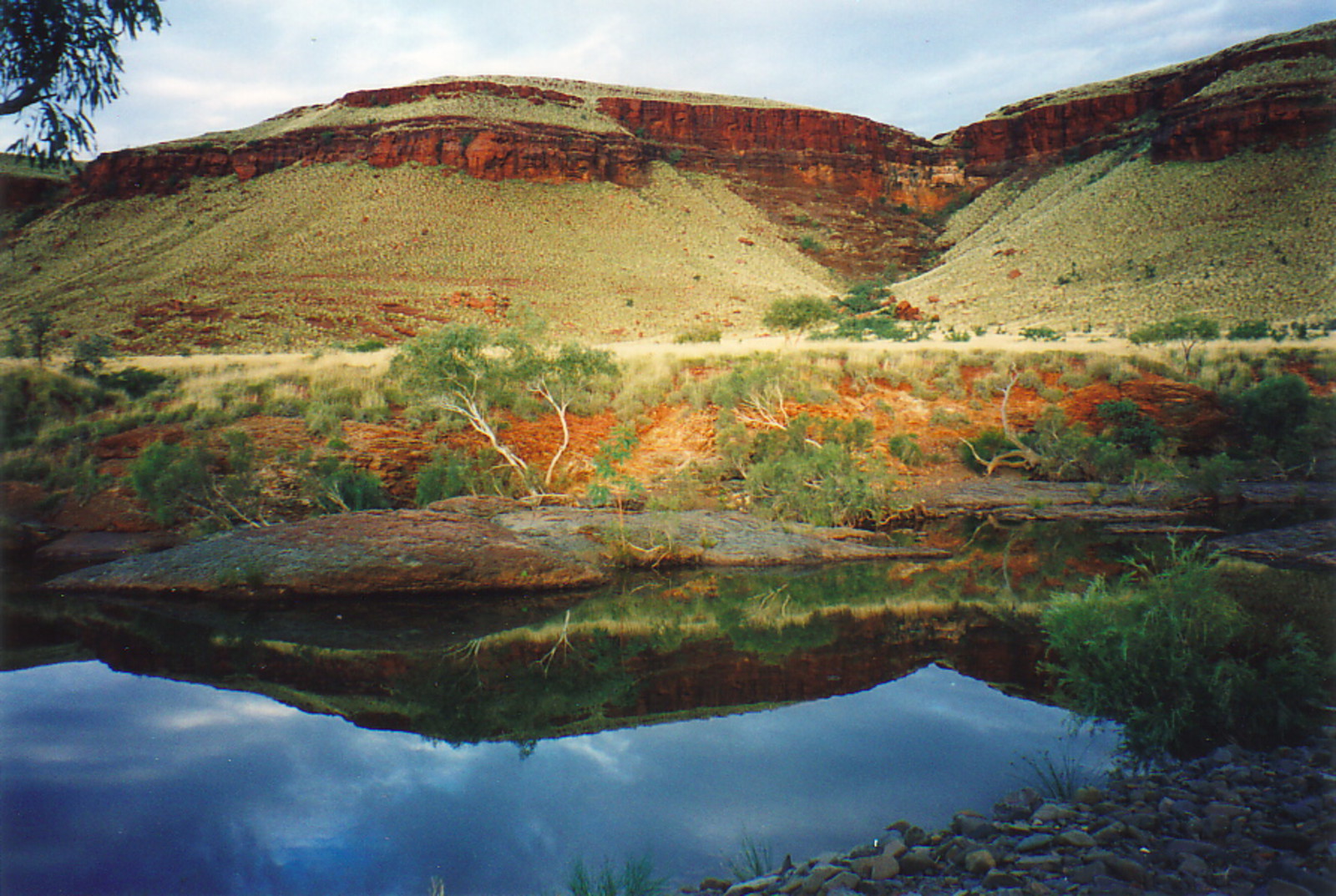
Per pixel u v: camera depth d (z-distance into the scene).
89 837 4.13
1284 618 7.68
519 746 5.66
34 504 14.84
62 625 9.24
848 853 3.98
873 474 17.41
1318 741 5.23
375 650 8.27
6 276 78.31
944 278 91.88
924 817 4.51
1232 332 40.78
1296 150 81.19
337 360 28.28
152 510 14.55
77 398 20.34
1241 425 22.72
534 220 97.06
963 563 12.48
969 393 24.52
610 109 135.75
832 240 127.25
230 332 59.84
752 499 16.86
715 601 10.42
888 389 24.06
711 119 139.75
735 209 125.81
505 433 19.14
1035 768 5.14
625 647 8.31
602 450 14.83
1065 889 3.31
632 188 114.25
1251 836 3.80
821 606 10.00
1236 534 14.27
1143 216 82.75
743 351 32.03
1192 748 5.35
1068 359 27.06
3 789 4.82
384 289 74.06
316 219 90.00
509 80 139.38
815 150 142.38
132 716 6.27
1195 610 6.05
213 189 99.62
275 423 18.17
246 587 10.82
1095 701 6.04
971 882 3.51
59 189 95.31
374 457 16.91
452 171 101.94
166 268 77.81
